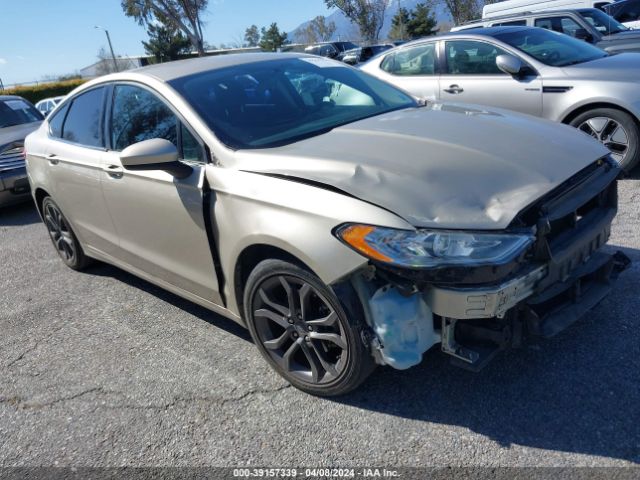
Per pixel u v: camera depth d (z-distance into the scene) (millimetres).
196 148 2885
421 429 2383
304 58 3787
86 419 2771
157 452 2479
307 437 2436
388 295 2203
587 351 2711
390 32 45438
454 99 6133
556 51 5754
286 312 2590
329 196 2256
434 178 2234
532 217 2174
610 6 11359
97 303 4098
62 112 4301
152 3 37938
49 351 3484
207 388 2869
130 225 3465
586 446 2176
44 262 5199
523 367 2662
